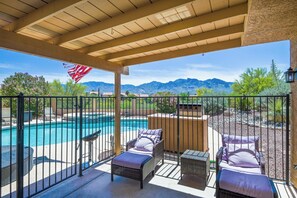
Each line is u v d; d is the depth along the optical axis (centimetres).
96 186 319
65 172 380
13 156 378
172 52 396
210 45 353
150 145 389
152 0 219
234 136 349
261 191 223
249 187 230
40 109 1060
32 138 802
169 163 420
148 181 335
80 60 369
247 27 234
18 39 273
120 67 481
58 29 287
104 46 350
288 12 192
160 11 218
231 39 333
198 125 464
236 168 293
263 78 1595
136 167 314
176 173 367
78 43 354
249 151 310
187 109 511
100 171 381
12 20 254
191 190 303
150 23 276
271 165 404
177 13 246
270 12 194
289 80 291
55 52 324
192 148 471
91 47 371
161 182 331
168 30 279
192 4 224
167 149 507
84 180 341
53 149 571
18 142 261
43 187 296
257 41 293
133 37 315
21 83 1811
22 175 266
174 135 498
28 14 238
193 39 315
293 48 293
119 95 482
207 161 327
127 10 237
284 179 330
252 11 190
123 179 345
